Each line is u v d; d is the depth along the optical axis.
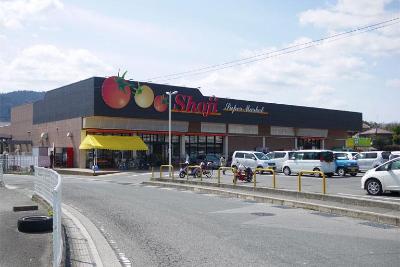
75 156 45.69
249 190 21.81
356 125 69.00
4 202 16.75
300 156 33.56
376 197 18.11
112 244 10.01
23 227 10.88
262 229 11.82
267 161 36.50
